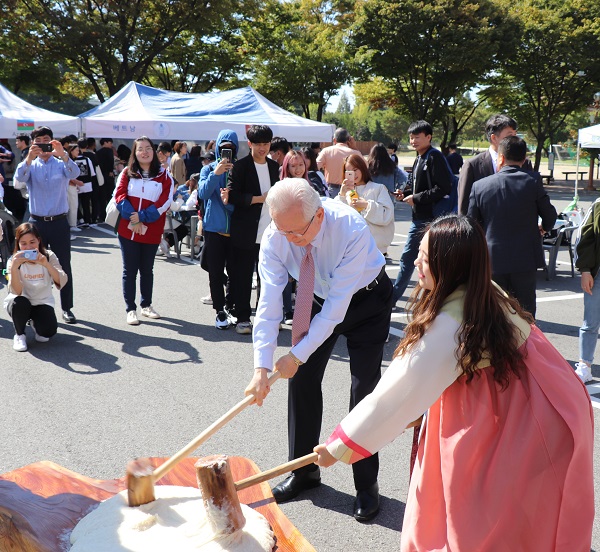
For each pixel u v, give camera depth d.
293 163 5.94
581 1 28.36
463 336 1.98
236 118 12.52
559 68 28.78
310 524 3.21
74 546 2.04
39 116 11.73
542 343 2.12
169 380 5.08
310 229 2.72
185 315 6.95
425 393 2.02
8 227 9.21
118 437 4.09
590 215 4.92
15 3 23.34
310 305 2.87
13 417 4.36
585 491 1.97
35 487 2.35
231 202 5.95
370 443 2.10
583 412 2.02
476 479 2.01
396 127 81.62
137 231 6.35
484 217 4.90
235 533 2.05
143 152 6.31
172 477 2.51
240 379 5.13
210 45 28.28
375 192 5.71
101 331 6.33
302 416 3.32
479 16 27.42
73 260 9.84
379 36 27.89
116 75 26.23
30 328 6.41
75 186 12.70
